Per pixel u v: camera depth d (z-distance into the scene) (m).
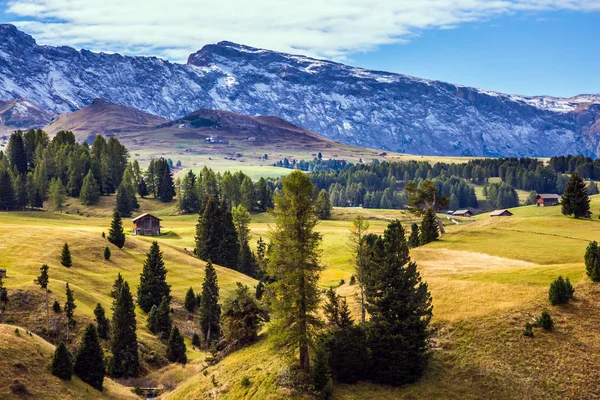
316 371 48.56
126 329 69.94
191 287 100.44
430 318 54.56
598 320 53.19
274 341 51.41
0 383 51.34
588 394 45.19
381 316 52.66
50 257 99.88
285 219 50.16
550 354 50.06
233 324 65.75
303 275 50.00
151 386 66.81
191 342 85.56
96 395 58.59
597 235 102.00
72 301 71.38
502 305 59.00
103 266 105.75
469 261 87.88
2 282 74.75
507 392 47.03
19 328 64.38
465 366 50.91
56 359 57.53
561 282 57.19
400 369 49.94
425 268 83.88
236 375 55.44
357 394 48.72
